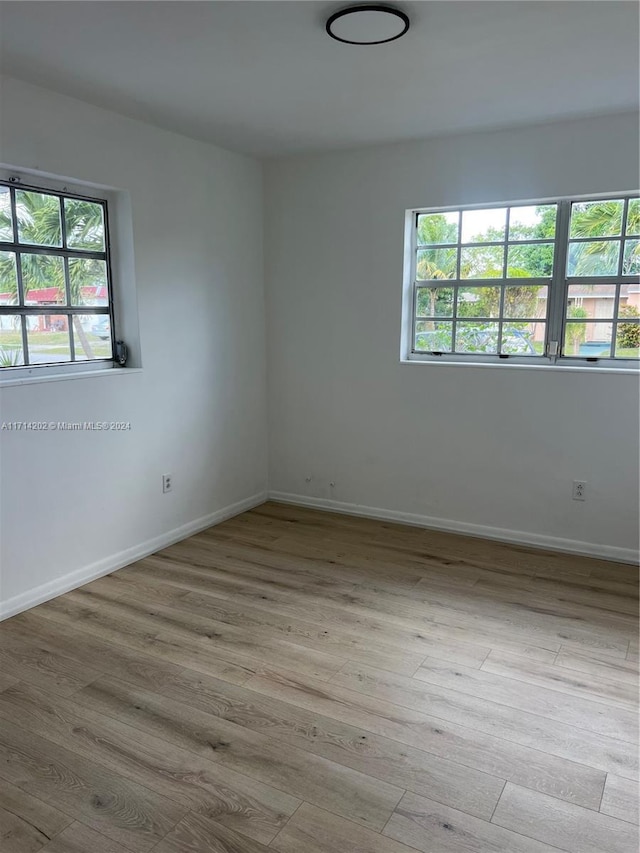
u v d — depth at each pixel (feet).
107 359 11.24
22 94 8.97
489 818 5.68
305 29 7.23
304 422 14.61
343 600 10.02
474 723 7.00
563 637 8.86
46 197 9.89
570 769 6.30
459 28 7.18
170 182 11.65
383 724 6.98
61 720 7.07
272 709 7.25
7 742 6.71
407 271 12.91
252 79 8.82
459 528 13.04
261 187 14.11
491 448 12.47
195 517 13.17
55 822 5.66
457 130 11.39
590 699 7.44
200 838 5.48
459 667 8.11
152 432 11.85
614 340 11.39
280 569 11.27
